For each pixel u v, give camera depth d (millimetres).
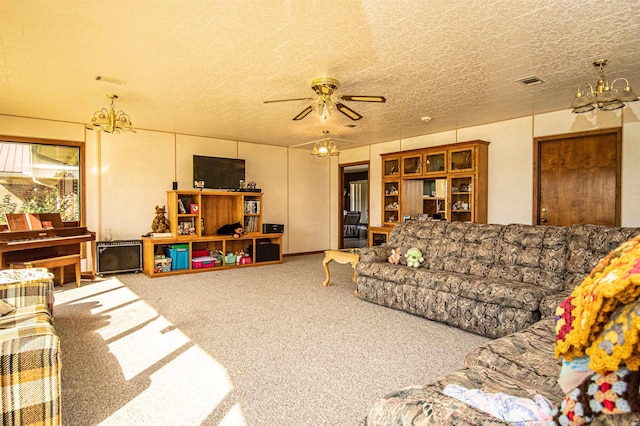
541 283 3184
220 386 2270
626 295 700
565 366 892
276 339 3049
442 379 1437
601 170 4613
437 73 3562
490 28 2660
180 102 4492
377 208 7641
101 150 5812
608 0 2289
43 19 2500
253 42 2869
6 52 3027
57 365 1604
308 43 2893
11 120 5125
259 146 7602
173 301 4203
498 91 4117
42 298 2680
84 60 3207
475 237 3865
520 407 983
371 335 3146
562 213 4953
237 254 6637
